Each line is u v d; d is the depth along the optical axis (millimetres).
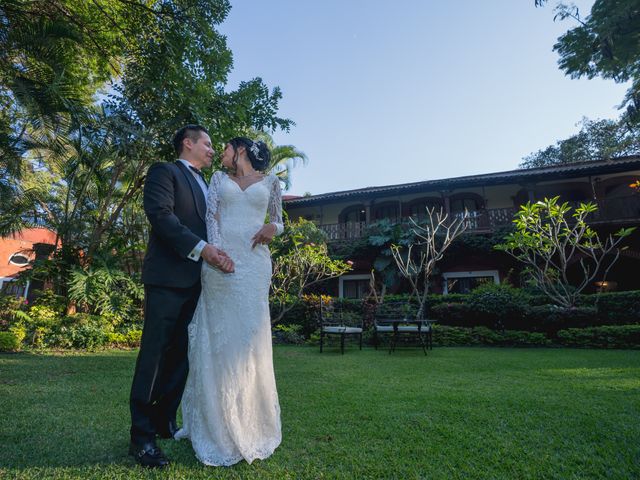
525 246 9383
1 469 1416
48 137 7242
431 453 1607
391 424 2047
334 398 2723
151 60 7250
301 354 6355
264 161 1950
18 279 8375
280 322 10328
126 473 1409
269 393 1722
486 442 1737
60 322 7383
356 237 15477
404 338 8023
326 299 9930
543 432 1891
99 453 1608
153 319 1660
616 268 13281
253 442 1596
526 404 2488
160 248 1749
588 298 8766
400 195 15742
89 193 10555
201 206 1921
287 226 11492
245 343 1680
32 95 6473
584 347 7555
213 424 1570
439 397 2738
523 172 13977
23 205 9461
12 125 8336
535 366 4566
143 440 1527
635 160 12188
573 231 9148
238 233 1795
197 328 1749
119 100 7598
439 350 6980
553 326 8336
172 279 1697
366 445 1713
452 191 16047
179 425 2105
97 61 8609
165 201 1721
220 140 7102
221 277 1729
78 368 4309
